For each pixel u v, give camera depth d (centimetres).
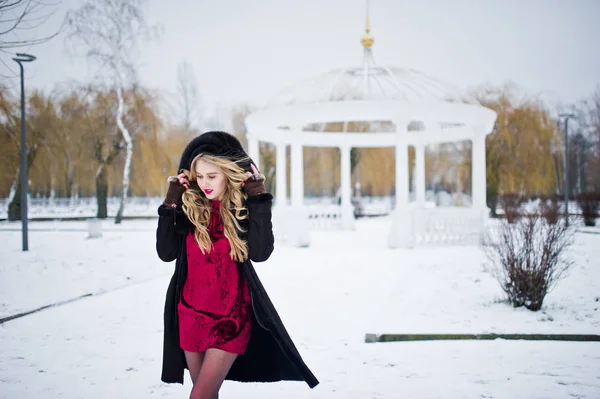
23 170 1401
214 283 258
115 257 1223
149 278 941
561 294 716
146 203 4412
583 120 3616
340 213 2180
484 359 447
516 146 2717
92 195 4697
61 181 2942
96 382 402
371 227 2334
